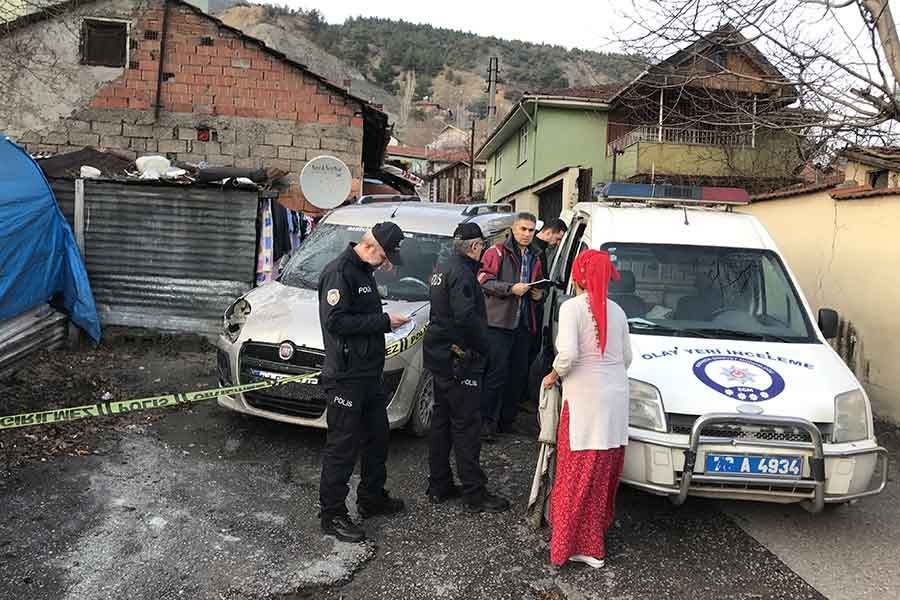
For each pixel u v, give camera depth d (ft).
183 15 40.75
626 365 13.05
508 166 94.02
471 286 14.53
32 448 16.79
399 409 18.15
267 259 29.58
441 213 23.00
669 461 13.35
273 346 17.54
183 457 17.11
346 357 13.29
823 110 23.54
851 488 13.43
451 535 13.96
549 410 13.62
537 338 21.49
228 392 15.87
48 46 39.58
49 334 25.46
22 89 39.50
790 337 16.60
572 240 22.08
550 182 64.80
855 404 14.17
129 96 40.63
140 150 40.78
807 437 13.65
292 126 41.88
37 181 24.52
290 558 12.73
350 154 42.34
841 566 13.37
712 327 16.80
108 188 28.50
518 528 14.34
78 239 28.43
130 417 19.58
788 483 13.25
